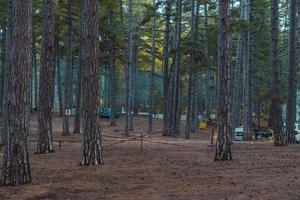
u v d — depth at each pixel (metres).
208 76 53.16
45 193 10.38
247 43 33.41
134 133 40.06
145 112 76.00
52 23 19.38
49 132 19.50
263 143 25.56
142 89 87.75
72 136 31.08
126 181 11.93
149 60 55.81
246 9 32.84
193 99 43.03
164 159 16.59
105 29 31.56
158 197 9.86
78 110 33.44
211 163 15.44
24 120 11.20
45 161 16.30
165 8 36.53
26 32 11.01
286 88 47.72
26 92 11.12
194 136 39.75
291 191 10.41
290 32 25.45
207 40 38.06
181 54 37.50
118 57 35.16
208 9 41.97
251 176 12.68
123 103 74.31
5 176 11.20
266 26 44.09
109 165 14.89
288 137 25.47
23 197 9.97
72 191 10.65
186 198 9.73
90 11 14.65
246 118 31.36
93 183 11.67
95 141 15.03
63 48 38.06
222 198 9.69
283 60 52.16
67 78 31.81
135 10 48.31
